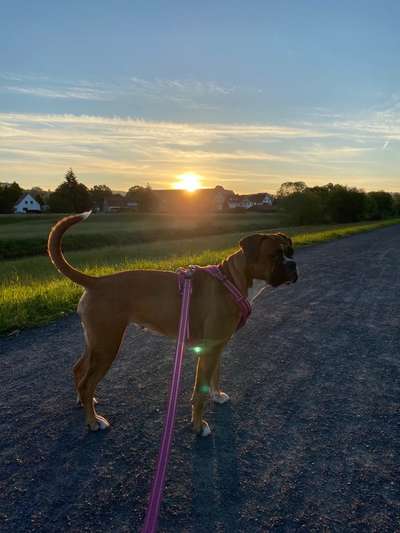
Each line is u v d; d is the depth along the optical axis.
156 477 0.87
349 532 0.93
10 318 2.42
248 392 1.63
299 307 3.04
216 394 1.55
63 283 3.54
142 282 1.37
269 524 0.95
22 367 1.81
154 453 1.21
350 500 1.03
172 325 1.37
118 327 1.34
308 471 1.14
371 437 1.32
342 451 1.24
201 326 1.36
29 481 1.08
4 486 1.05
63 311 2.69
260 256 1.36
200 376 1.33
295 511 0.99
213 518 0.96
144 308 1.36
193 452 1.22
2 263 8.49
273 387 1.68
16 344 2.11
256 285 1.42
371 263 5.60
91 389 1.32
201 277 1.38
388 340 2.29
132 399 1.55
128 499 1.02
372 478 1.12
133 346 2.15
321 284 3.99
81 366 1.45
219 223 21.45
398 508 1.01
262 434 1.33
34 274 6.29
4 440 1.25
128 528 0.93
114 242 13.38
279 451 1.24
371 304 3.15
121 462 1.17
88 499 1.02
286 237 1.44
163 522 0.95
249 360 1.97
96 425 1.33
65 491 1.04
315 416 1.45
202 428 1.32
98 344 1.33
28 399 1.52
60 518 0.95
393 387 1.69
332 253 6.94
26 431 1.31
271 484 1.09
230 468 1.15
